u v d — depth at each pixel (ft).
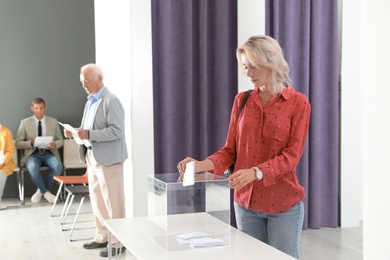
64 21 28.22
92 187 17.39
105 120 16.49
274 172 9.21
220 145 18.28
